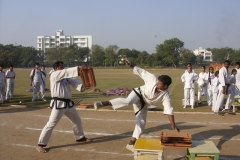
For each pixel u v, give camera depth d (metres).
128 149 7.12
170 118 6.39
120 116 11.08
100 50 99.94
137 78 36.00
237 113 11.62
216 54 94.06
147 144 5.76
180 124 9.79
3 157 6.60
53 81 6.96
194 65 91.50
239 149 7.20
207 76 14.48
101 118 10.72
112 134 8.51
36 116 11.07
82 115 11.27
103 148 7.25
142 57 91.69
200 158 5.89
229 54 90.56
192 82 13.30
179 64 92.44
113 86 25.03
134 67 6.84
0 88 14.90
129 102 6.46
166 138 5.64
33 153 6.87
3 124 9.73
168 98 6.53
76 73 6.75
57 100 7.01
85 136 8.28
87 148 7.25
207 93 14.55
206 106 14.12
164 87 6.36
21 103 14.64
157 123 9.87
